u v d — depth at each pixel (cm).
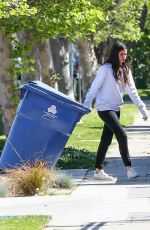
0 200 1609
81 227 1298
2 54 2352
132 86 1811
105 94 1786
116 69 1781
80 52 5228
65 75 4591
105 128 1831
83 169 2081
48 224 1328
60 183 1755
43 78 3491
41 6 2277
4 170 1955
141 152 2555
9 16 2186
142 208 1448
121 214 1394
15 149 1947
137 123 4128
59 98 1920
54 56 4581
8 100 2367
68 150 2494
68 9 2277
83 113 1920
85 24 2309
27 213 1440
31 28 2311
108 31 4866
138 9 4991
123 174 1948
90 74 5241
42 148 1939
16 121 1947
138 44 9019
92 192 1666
